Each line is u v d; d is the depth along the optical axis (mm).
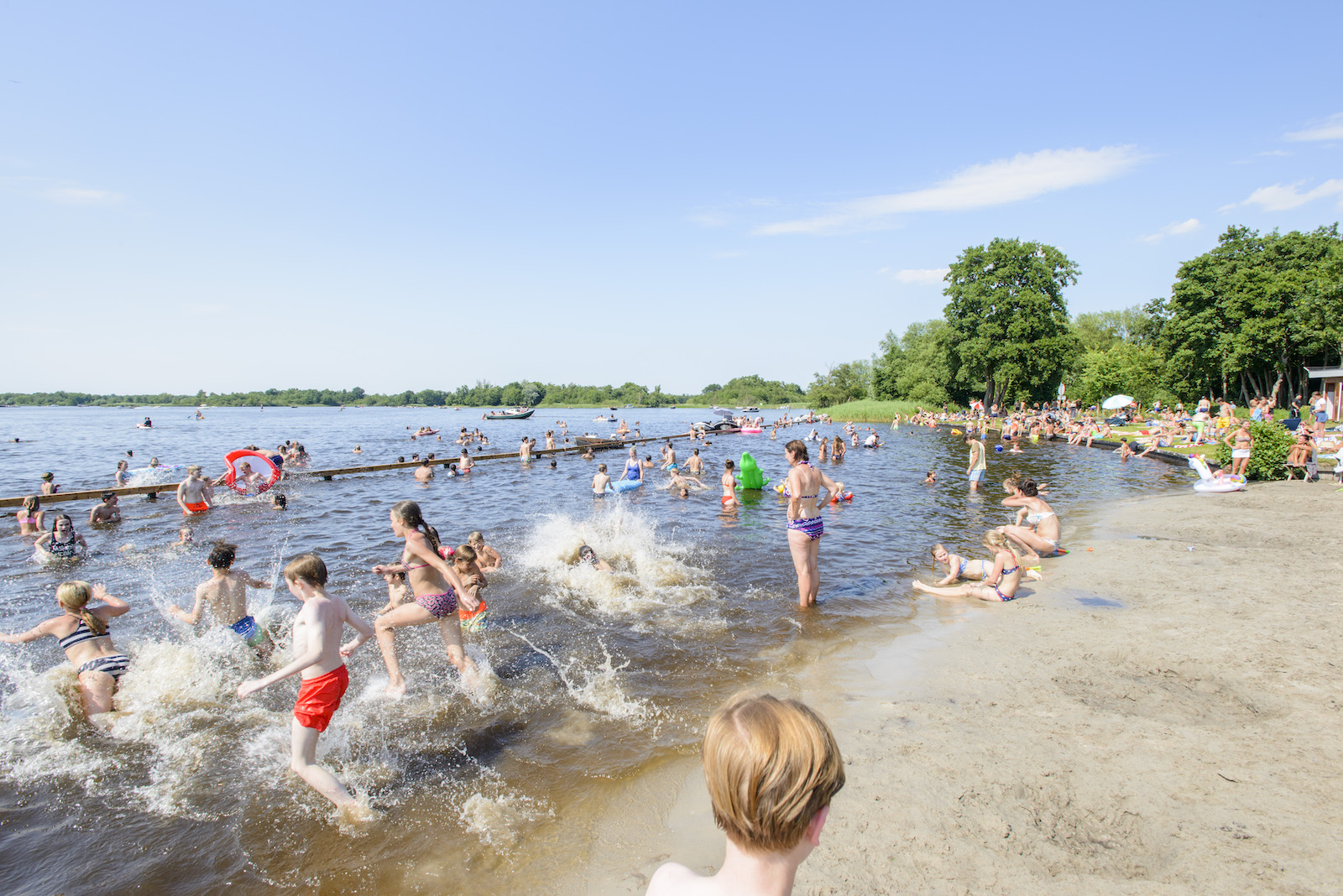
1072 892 2910
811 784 1272
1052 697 5156
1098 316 88312
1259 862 3006
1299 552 9406
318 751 4781
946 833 3416
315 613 4090
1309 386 42344
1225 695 5000
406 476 22516
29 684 5801
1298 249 45562
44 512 15094
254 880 3504
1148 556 9633
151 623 7543
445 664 6332
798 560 7871
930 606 7938
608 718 5242
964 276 56594
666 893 1455
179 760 4707
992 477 20750
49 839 3861
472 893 3367
